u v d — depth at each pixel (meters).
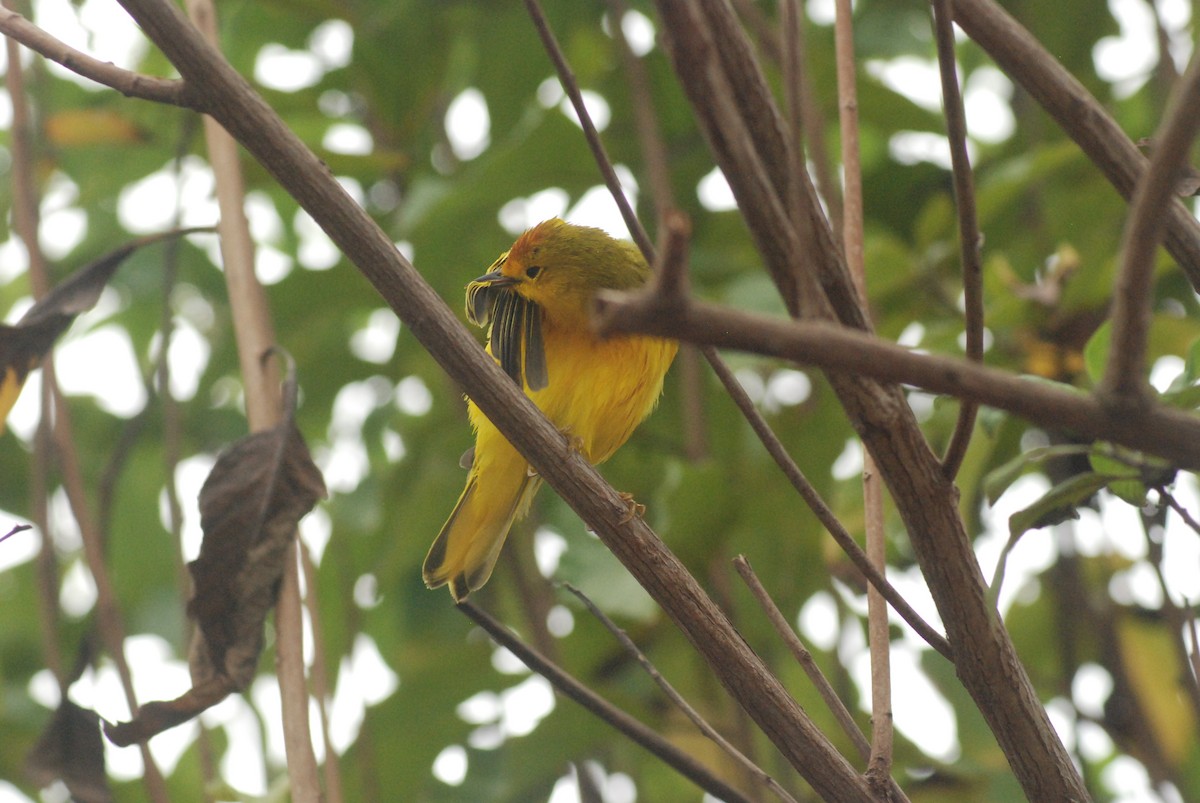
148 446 11.41
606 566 8.52
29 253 7.81
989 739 9.08
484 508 8.06
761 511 9.57
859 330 3.72
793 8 4.00
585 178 9.23
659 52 10.09
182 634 11.27
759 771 4.91
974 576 4.20
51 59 4.68
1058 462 8.45
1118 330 2.73
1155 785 8.52
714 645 4.81
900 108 9.80
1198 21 9.28
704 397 9.77
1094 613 8.85
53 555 7.86
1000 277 8.57
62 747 7.00
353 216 4.65
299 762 5.80
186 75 4.57
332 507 10.64
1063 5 9.89
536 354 7.66
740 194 3.09
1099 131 4.76
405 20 10.22
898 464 4.00
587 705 5.45
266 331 6.74
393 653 10.88
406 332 10.16
